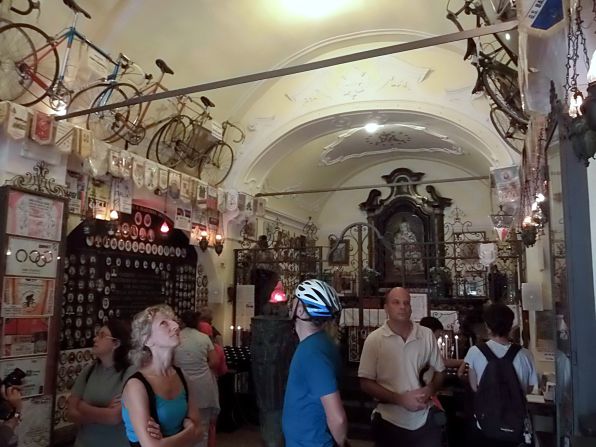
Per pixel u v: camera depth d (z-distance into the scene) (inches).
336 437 78.1
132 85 239.0
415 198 477.1
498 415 124.6
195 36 263.1
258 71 306.0
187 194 281.3
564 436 96.3
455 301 356.2
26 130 185.9
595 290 89.3
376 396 113.4
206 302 320.5
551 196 112.4
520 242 281.1
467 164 442.9
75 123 223.5
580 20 88.0
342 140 418.3
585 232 90.9
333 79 320.8
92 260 244.4
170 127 282.0
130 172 237.3
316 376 79.3
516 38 137.2
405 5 257.6
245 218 337.4
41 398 180.9
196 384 169.5
